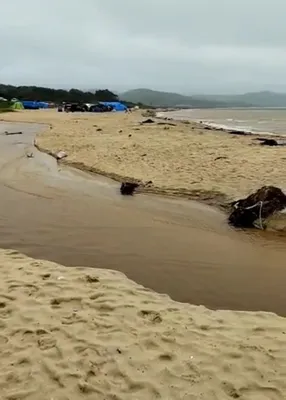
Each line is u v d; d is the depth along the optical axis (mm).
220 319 5328
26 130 32750
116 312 5367
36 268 6766
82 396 3920
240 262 7527
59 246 8273
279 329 5062
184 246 8320
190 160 16266
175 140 22609
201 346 4656
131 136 24828
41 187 13297
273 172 13594
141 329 4980
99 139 23766
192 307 5719
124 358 4430
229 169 14336
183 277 6918
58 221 9875
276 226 9211
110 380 4125
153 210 10812
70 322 5082
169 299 5922
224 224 9719
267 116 79812
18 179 14414
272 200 9664
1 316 5199
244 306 5977
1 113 57188
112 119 44938
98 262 7516
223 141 22250
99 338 4770
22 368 4254
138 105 142500
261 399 3896
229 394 3961
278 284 6652
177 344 4688
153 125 34719
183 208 10961
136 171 14875
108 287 6137
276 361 4410
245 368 4305
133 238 8758
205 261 7574
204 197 11727
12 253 7574
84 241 8555
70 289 5980
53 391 3965
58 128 32125
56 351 4516
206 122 52719
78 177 14758
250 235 8969
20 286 6004
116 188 13102
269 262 7520
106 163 16406
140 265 7387
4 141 25125
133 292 6023
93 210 10812
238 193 11570
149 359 4422
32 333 4836
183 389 4012
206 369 4281
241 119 65188
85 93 135000
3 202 11523
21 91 119625
